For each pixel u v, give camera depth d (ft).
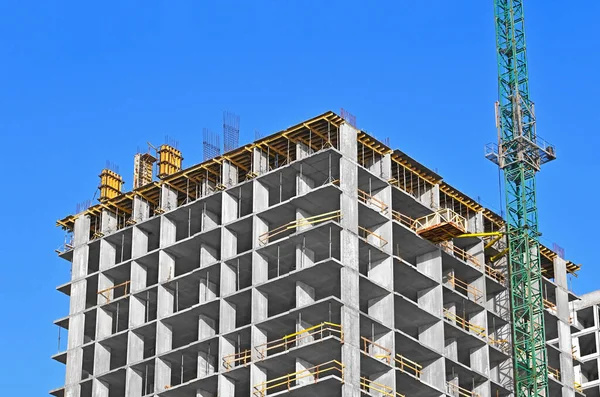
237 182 384.88
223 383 354.95
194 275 374.84
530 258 410.93
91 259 409.90
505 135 424.46
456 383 379.96
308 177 371.76
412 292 383.65
